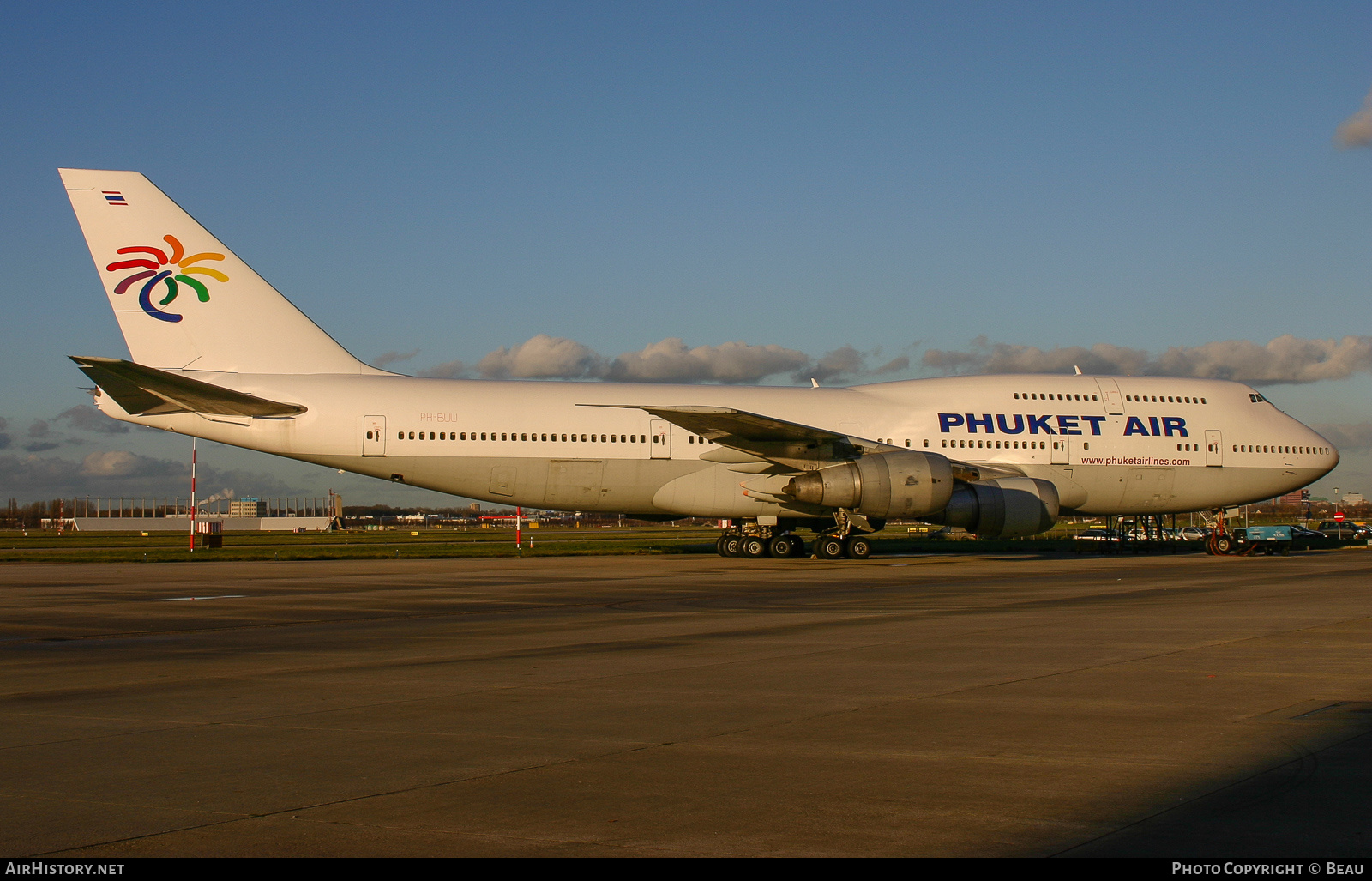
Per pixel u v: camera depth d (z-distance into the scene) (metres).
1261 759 6.14
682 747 6.58
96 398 27.42
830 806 5.26
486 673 9.79
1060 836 4.77
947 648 11.26
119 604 17.59
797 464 28.84
